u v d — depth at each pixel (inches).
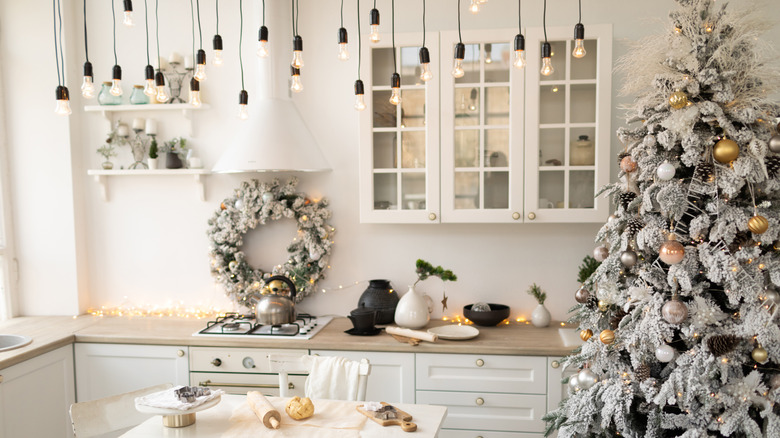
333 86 135.1
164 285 143.1
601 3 125.1
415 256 135.2
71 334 123.3
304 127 126.6
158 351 121.4
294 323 122.8
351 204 136.4
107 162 139.7
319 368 96.2
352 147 135.3
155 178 141.9
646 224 79.4
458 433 114.7
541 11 127.0
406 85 121.8
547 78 117.3
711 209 74.2
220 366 119.5
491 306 132.2
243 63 137.9
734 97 76.4
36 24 137.9
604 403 82.4
